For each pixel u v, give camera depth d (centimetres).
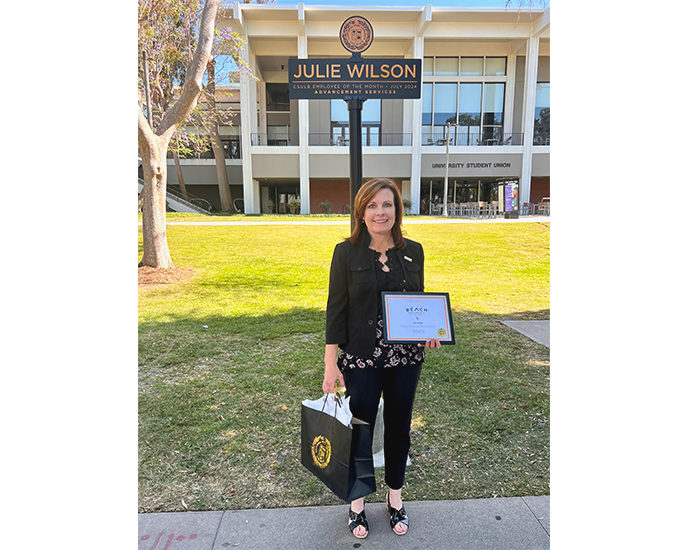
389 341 182
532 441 286
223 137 2592
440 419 314
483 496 232
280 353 450
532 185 2605
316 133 2438
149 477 250
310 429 188
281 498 233
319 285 776
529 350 458
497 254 1079
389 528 208
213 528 210
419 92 291
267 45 2242
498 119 2448
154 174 841
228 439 290
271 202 2703
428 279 838
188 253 1034
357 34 284
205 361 427
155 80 1061
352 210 281
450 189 2639
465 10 2069
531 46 2223
